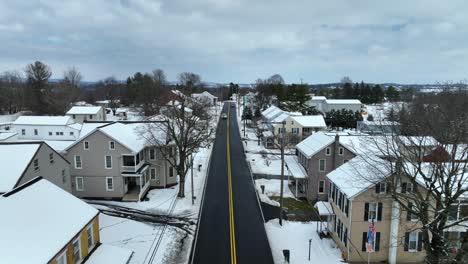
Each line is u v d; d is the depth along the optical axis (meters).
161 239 27.22
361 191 23.34
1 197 16.81
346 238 24.83
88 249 19.97
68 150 35.12
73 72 125.75
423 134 21.06
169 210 33.47
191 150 37.47
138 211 33.06
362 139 37.12
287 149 59.28
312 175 36.38
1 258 14.05
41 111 99.44
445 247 19.19
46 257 15.20
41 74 107.19
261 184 42.34
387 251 24.42
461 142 19.45
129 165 35.88
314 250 26.16
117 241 26.67
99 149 35.06
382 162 23.02
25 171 24.58
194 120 40.94
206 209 33.91
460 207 23.55
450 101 23.97
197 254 25.00
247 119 97.62
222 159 54.59
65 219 18.28
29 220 16.67
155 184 40.19
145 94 112.25
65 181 31.23
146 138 38.75
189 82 159.25
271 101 116.94
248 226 30.11
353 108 99.19
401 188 23.61
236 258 24.55
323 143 36.91
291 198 37.72
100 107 82.69
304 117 65.69
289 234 28.91
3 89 101.44
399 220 23.77
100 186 35.72
